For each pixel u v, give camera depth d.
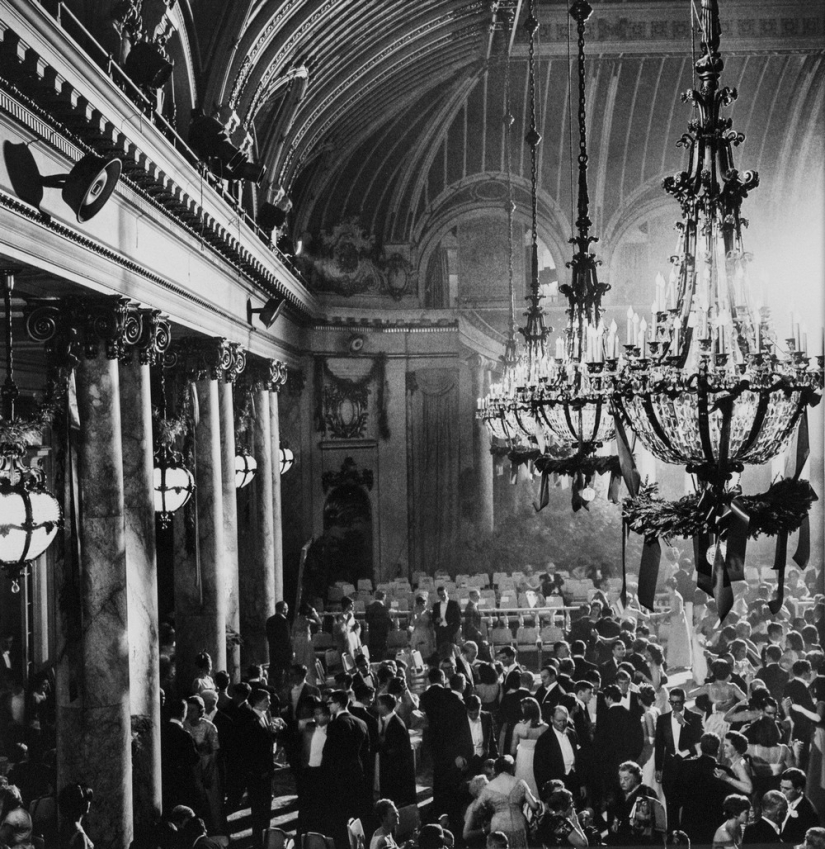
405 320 28.25
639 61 24.92
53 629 15.71
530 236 28.88
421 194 28.17
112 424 9.88
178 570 14.46
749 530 5.88
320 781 10.16
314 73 18.44
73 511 9.75
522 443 14.57
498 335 28.58
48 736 11.55
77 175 7.55
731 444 6.08
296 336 25.36
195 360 14.86
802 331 6.09
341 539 27.38
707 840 8.77
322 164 24.80
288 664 16.56
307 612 19.25
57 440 9.78
